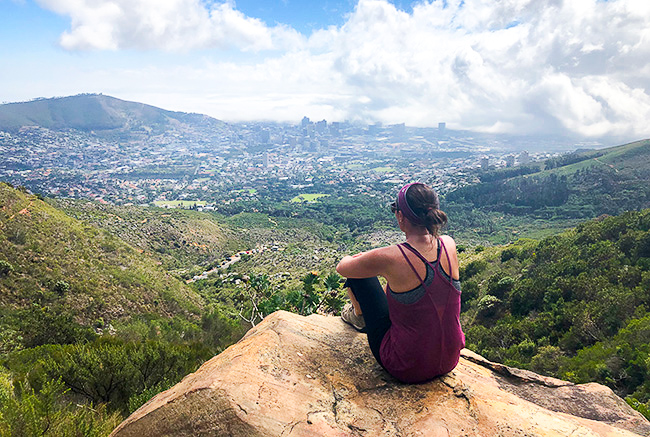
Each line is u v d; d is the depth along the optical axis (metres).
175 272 85.25
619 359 16.56
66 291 35.00
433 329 2.07
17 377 5.94
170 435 1.73
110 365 5.61
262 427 1.66
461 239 114.94
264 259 97.00
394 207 2.28
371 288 2.44
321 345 2.48
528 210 135.50
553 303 27.52
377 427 1.81
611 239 36.78
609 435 1.98
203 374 2.08
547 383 2.75
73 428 3.34
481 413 1.95
